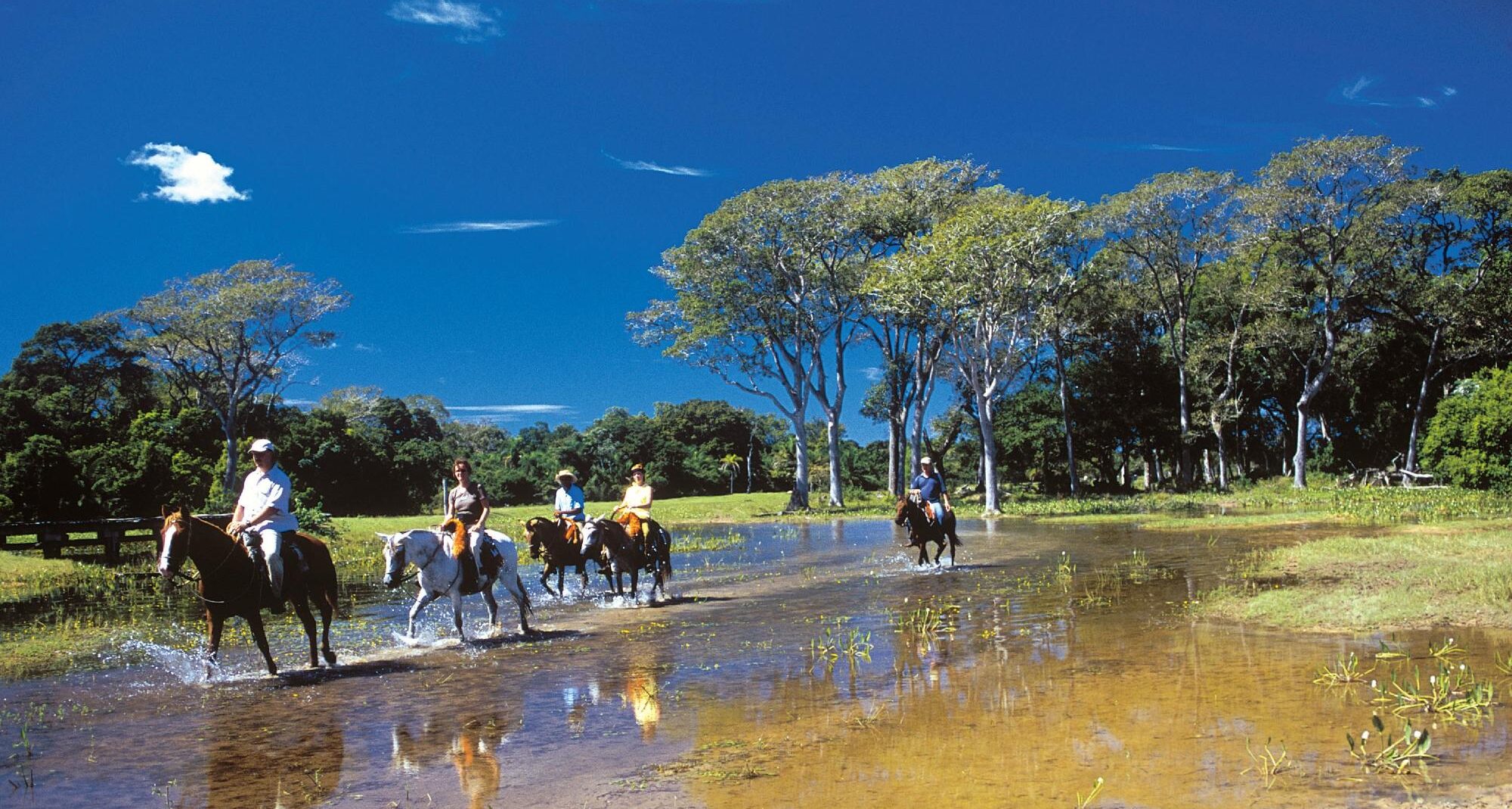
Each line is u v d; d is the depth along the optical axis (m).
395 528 42.38
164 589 20.59
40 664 11.98
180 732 8.49
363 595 18.78
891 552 25.33
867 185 51.97
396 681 10.40
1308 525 27.11
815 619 13.70
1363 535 22.14
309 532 32.91
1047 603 14.23
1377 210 46.31
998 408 65.94
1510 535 17.80
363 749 7.84
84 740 8.29
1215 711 7.61
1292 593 12.79
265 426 70.44
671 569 17.33
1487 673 8.20
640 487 17.09
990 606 14.23
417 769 7.26
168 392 75.81
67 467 34.94
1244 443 69.56
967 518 41.53
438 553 12.64
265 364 63.66
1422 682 8.07
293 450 66.56
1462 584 11.79
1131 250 55.00
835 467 55.00
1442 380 56.00
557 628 13.95
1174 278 59.62
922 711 8.22
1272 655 9.51
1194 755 6.58
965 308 43.12
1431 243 53.62
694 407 116.69
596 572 22.06
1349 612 11.22
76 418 48.84
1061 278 46.16
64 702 9.80
